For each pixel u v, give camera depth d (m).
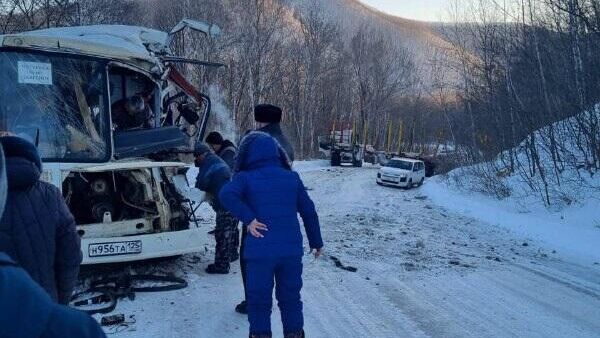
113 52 7.70
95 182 7.16
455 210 17.59
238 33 44.50
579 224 13.27
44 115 7.25
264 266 4.72
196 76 41.09
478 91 24.09
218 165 7.69
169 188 7.92
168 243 7.07
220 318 6.11
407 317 6.46
